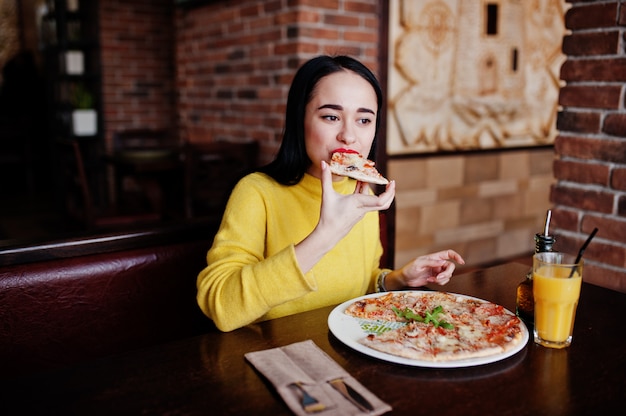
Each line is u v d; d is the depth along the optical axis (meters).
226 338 1.09
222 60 3.82
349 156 1.21
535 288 1.07
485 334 1.06
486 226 4.30
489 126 4.12
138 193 4.30
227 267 1.18
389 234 2.11
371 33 3.30
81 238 1.49
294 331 1.12
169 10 5.14
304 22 3.06
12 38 7.54
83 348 1.48
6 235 4.76
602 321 1.22
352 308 1.18
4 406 0.85
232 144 3.40
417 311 1.17
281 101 3.27
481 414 0.84
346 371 0.95
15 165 7.05
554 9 4.27
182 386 0.91
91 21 4.90
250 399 0.87
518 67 4.18
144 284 1.57
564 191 1.88
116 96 5.02
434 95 3.79
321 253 1.10
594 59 1.75
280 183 1.34
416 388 0.91
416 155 3.79
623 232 1.72
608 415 0.84
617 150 1.71
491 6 3.94
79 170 3.19
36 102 7.04
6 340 1.37
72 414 0.83
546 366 0.99
